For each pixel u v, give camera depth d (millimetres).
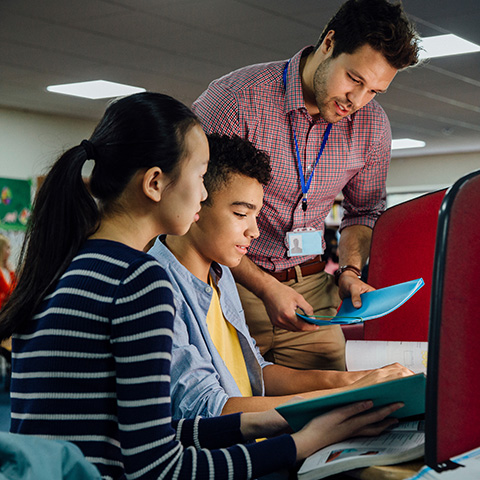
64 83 7785
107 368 952
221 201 1387
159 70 7234
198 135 1096
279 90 1900
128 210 1068
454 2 5277
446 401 893
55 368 948
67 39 6098
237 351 1513
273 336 1956
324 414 1055
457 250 901
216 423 1130
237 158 1382
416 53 1717
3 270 5992
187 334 1333
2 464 718
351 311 1593
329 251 5074
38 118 9469
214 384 1256
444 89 8430
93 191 1075
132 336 930
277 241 1994
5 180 9078
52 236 1037
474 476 839
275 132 1900
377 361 1538
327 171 1979
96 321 949
